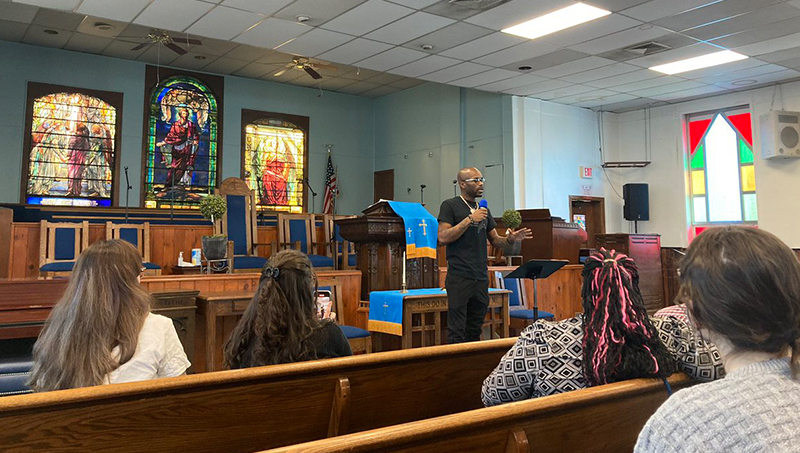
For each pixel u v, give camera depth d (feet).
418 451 3.67
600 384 4.89
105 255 5.89
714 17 21.91
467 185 14.10
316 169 44.75
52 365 5.59
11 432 4.28
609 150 38.60
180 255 22.52
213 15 21.98
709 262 2.85
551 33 23.72
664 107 36.83
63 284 11.52
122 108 37.86
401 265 17.97
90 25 31.73
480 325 14.17
